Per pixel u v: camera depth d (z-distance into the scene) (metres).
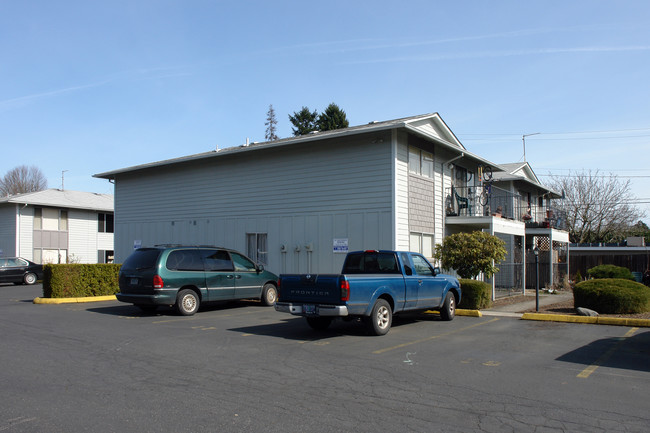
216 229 21.89
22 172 73.88
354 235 17.70
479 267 15.72
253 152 20.84
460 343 9.76
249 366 7.72
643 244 35.44
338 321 12.77
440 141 18.66
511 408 5.71
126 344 9.48
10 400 5.91
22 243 37.53
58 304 16.44
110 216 43.97
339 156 18.31
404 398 6.08
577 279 26.38
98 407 5.66
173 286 13.39
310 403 5.86
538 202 32.62
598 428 5.07
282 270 19.48
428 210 19.05
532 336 10.58
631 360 8.25
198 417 5.34
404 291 11.37
